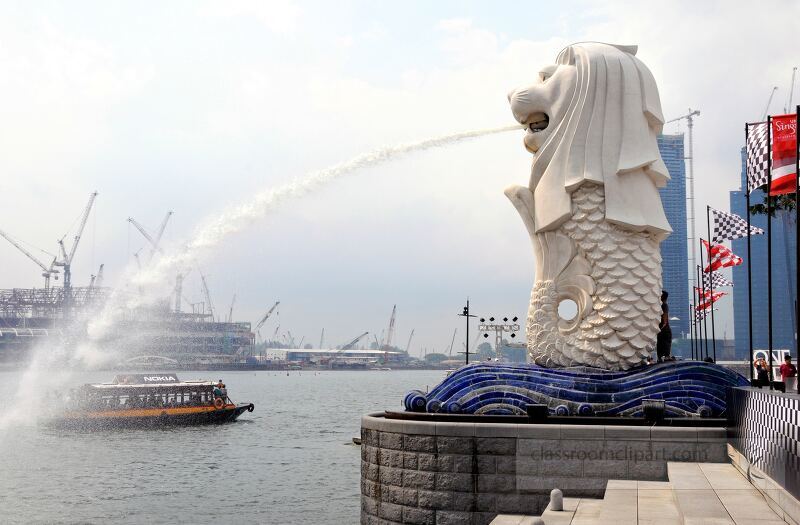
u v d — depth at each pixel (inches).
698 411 781.3
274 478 1497.3
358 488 1386.6
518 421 775.1
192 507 1213.1
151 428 2353.6
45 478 1494.8
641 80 893.2
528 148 933.2
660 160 896.9
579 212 880.3
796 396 446.3
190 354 4687.5
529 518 675.4
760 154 853.2
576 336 876.6
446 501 718.5
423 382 7214.6
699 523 450.3
